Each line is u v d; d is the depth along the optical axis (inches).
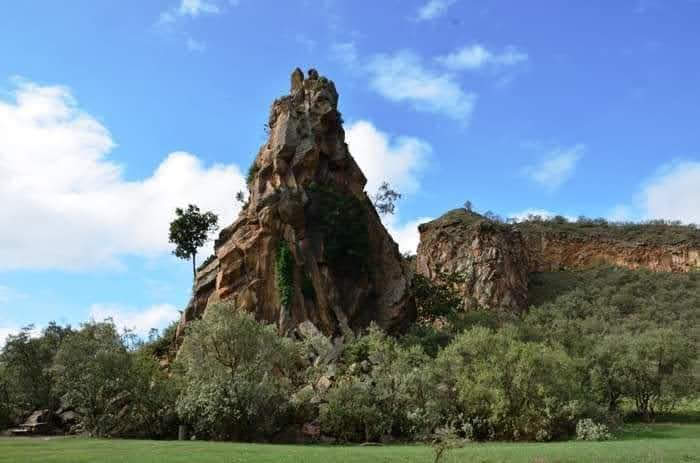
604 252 7096.5
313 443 1598.2
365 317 2632.9
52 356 2203.5
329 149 2891.2
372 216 2950.3
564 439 1690.5
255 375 1743.4
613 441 1549.0
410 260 6250.0
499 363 1766.7
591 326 4886.8
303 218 2605.8
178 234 3179.1
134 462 973.2
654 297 6023.6
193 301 2659.9
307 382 1927.9
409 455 1112.8
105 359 1830.7
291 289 2480.3
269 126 2970.0
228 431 1617.9
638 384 2573.8
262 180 2755.9
